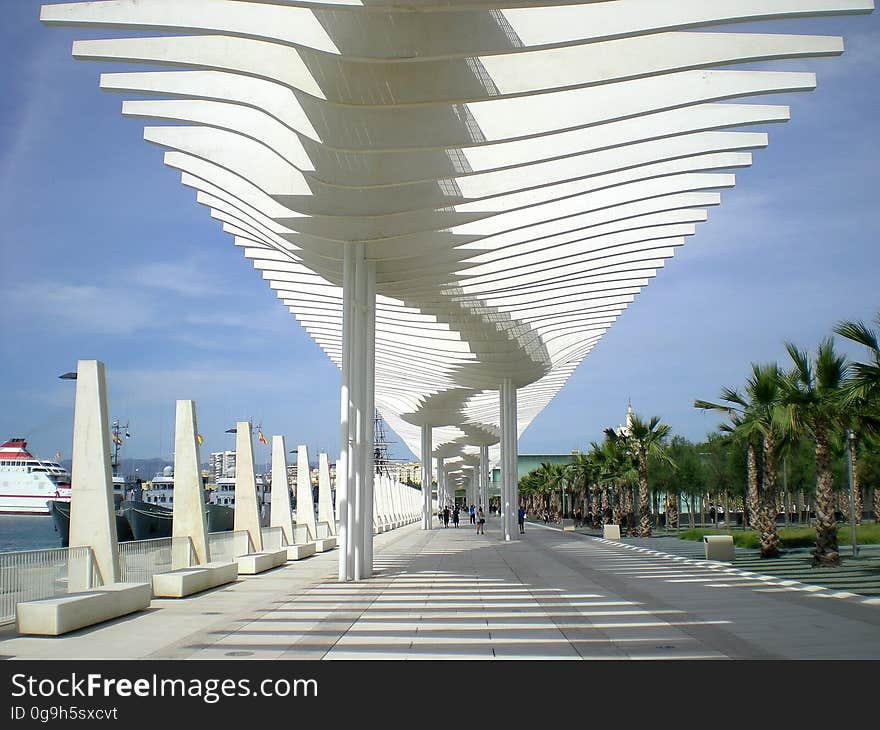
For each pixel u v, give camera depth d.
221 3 10.51
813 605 12.20
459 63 11.63
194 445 16.84
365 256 17.58
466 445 68.38
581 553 24.78
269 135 14.01
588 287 22.39
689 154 13.78
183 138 15.36
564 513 70.94
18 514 58.41
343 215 15.39
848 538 26.84
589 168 14.09
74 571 11.79
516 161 13.48
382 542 32.25
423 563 20.94
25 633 9.75
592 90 12.23
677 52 10.98
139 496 48.88
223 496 60.56
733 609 11.80
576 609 11.88
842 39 10.62
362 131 12.91
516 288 21.59
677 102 11.85
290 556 21.52
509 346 27.64
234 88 12.77
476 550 26.58
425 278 19.64
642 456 36.19
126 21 10.41
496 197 15.16
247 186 16.66
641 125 13.04
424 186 15.01
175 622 10.80
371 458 17.44
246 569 17.77
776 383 20.58
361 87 11.80
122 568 13.05
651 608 11.94
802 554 22.73
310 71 11.74
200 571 14.38
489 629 10.07
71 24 10.41
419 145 12.77
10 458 59.00
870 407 17.16
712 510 54.06
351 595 13.80
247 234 19.41
